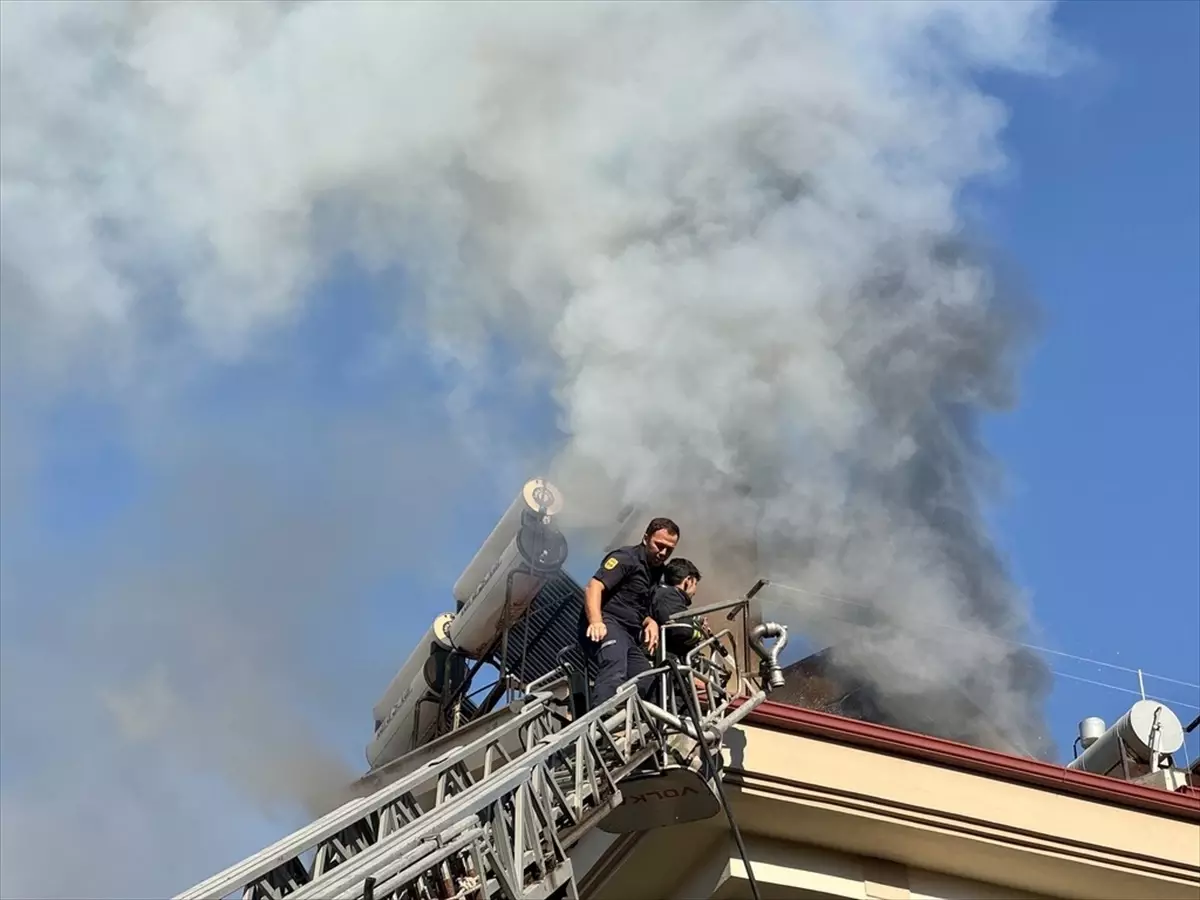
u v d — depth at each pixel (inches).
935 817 307.7
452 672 474.9
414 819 238.1
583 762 252.4
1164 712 438.3
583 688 293.4
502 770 232.5
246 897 213.0
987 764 319.3
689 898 309.1
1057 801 323.9
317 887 192.2
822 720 308.8
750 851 301.7
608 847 317.1
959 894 318.3
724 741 296.2
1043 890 326.0
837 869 307.3
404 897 209.8
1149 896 326.6
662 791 263.0
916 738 315.3
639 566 298.7
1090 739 482.9
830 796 300.7
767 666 311.1
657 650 287.7
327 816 227.1
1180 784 405.1
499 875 214.1
